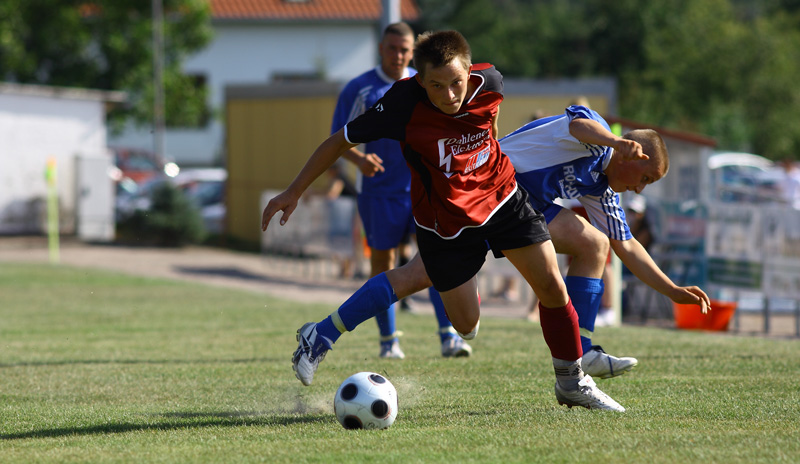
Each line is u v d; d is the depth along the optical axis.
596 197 16.98
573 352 15.50
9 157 77.88
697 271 37.31
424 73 13.58
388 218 23.48
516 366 21.59
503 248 14.62
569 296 16.86
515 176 16.48
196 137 150.50
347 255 54.78
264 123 74.75
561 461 11.97
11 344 27.41
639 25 152.12
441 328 23.64
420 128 14.09
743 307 42.50
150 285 49.22
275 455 12.48
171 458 12.42
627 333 29.58
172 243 74.44
